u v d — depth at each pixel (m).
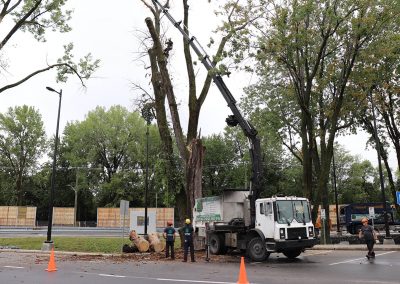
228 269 15.06
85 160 72.81
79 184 73.12
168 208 59.62
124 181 72.00
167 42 25.03
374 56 25.41
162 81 24.89
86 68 26.30
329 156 27.33
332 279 12.05
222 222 21.03
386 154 36.41
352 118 31.44
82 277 12.84
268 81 32.41
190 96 24.95
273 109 33.28
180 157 25.58
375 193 81.69
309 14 23.59
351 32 24.89
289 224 18.38
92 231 47.84
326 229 30.33
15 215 61.66
